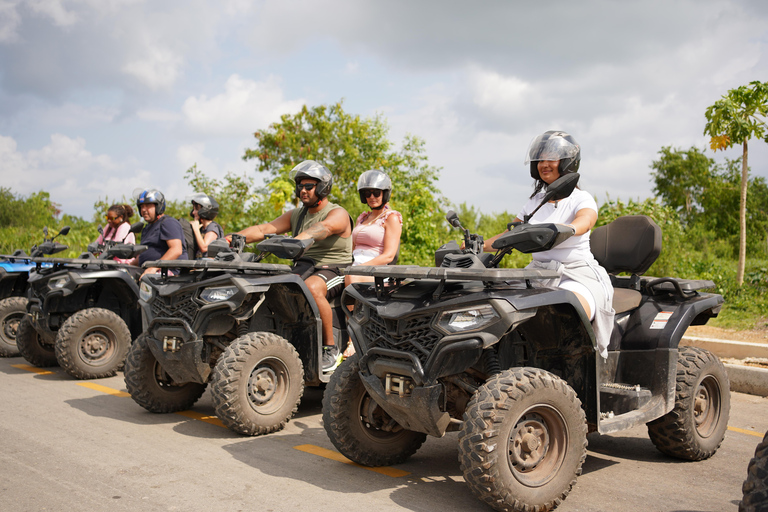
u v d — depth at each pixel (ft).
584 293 11.99
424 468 12.67
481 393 9.89
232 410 14.24
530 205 13.65
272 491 11.14
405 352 10.46
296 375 15.35
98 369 21.30
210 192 51.19
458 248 11.43
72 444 13.87
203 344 15.24
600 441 15.31
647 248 13.97
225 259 15.62
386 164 63.26
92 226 50.49
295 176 18.25
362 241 18.79
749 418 17.43
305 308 16.55
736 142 32.81
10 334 26.02
